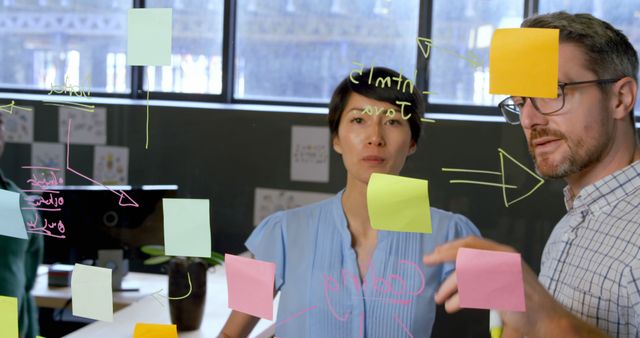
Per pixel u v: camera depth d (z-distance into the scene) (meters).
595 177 1.23
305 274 1.47
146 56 1.23
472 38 4.23
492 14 4.18
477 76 4.25
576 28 1.15
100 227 2.97
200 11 4.68
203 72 4.74
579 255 1.22
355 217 1.46
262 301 1.20
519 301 1.04
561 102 1.15
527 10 4.08
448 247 1.07
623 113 1.17
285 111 4.57
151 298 2.78
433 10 4.27
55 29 4.88
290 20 4.61
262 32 4.66
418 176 4.36
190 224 1.26
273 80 4.69
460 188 4.30
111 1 4.77
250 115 4.61
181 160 4.73
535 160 1.19
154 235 2.99
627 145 1.21
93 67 4.86
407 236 1.43
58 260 2.95
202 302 2.35
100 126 4.78
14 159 4.91
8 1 4.93
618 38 1.15
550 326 1.04
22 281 2.20
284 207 4.61
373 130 1.35
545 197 4.18
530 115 1.17
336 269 1.44
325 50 4.57
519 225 4.23
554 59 1.02
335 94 1.41
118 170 4.79
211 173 4.70
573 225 1.25
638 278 1.10
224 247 4.71
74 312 1.34
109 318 1.31
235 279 1.23
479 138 4.25
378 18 4.41
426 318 1.40
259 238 1.53
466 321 4.20
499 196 4.25
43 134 4.86
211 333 2.33
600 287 1.16
